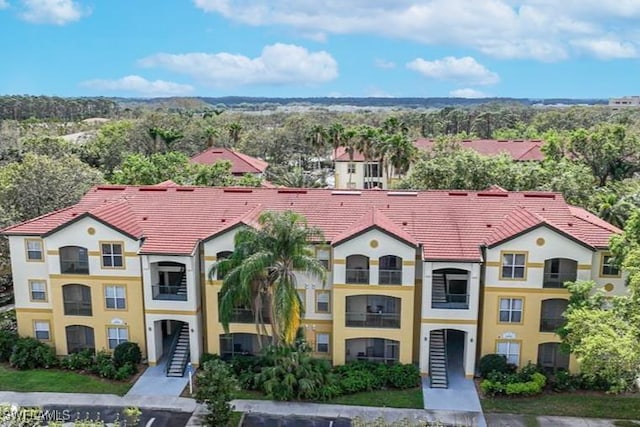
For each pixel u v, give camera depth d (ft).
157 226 125.18
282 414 104.99
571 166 186.39
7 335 127.75
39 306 127.44
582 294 104.73
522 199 129.90
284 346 111.14
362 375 113.60
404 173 250.37
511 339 116.47
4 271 161.79
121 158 317.01
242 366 117.80
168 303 120.06
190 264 117.91
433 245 115.75
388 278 115.55
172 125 381.81
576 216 123.44
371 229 113.09
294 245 105.09
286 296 103.65
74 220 119.55
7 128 363.56
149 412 105.91
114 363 120.47
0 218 152.46
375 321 117.91
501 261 113.80
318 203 131.75
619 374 87.51
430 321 115.75
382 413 105.09
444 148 245.65
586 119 476.13
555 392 111.65
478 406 106.93
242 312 121.29
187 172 226.79
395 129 301.43
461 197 131.44
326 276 118.83
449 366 121.90
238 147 370.73
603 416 103.40
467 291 119.44
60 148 295.89
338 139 315.78
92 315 123.95
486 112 541.75
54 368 122.42
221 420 95.55
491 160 186.29
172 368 120.47
